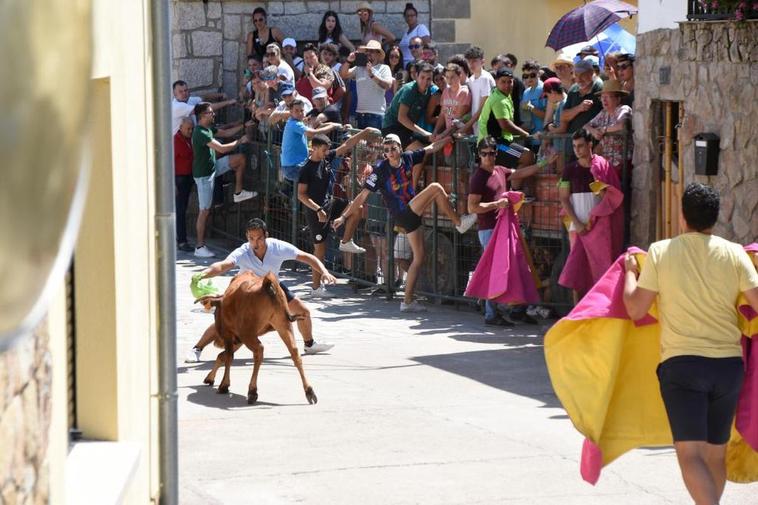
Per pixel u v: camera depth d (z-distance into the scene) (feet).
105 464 20.59
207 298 37.91
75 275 21.68
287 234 65.31
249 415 35.35
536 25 80.48
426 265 55.57
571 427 34.01
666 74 46.60
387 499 27.48
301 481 28.81
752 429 24.81
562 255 50.65
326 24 74.54
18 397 12.29
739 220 42.68
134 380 23.45
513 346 46.14
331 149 61.46
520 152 52.13
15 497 12.17
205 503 27.04
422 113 57.72
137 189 23.99
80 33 9.44
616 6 66.64
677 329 23.67
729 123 42.88
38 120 9.08
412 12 76.02
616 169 49.16
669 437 25.72
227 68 75.77
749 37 42.06
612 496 27.73
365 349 45.52
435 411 35.88
